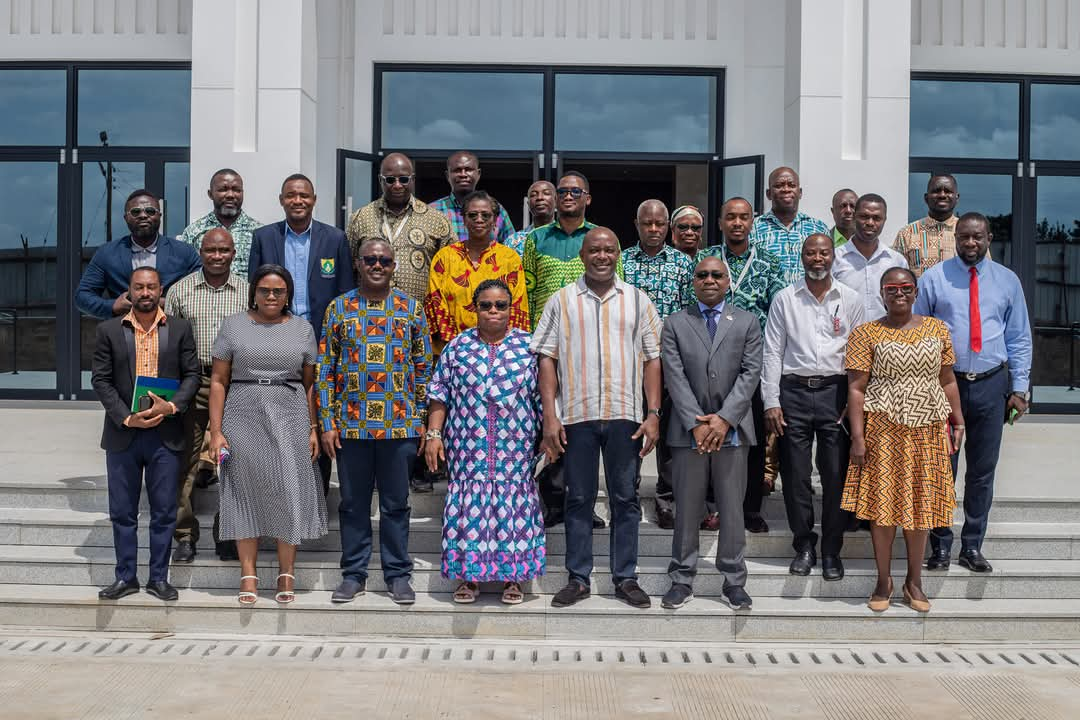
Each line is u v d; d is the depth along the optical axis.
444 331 5.73
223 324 5.31
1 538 5.79
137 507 5.32
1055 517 6.05
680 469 5.25
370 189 9.60
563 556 5.69
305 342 5.33
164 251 5.91
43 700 4.33
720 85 9.64
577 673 4.74
